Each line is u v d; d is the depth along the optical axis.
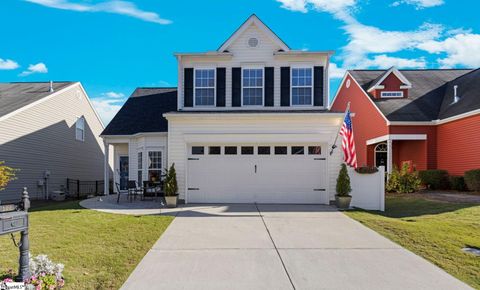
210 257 5.78
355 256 5.87
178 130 12.30
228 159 12.29
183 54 13.33
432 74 22.22
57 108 19.28
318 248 6.32
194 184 12.27
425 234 7.26
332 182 12.09
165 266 5.33
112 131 16.66
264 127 12.21
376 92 19.77
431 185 16.53
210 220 8.84
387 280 4.82
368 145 20.38
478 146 14.70
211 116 12.09
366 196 11.35
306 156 12.23
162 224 8.20
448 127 16.58
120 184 18.91
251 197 12.22
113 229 7.59
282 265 5.40
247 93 13.48
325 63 13.46
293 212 10.14
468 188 14.90
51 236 6.90
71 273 4.90
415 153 18.53
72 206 11.66
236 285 4.62
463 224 8.34
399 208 11.35
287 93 13.44
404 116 17.52
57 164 19.25
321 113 12.02
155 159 15.61
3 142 15.13
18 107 16.20
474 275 5.02
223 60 13.54
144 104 18.16
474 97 16.27
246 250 6.18
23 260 4.25
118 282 4.68
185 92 13.52
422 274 5.05
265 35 13.55
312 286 4.60
